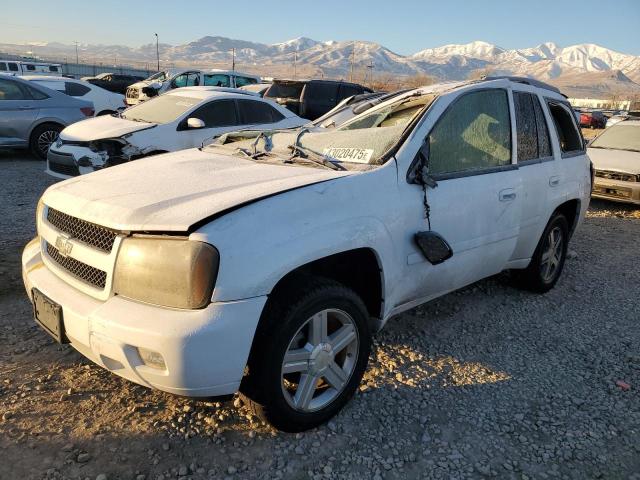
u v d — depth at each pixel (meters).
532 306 4.66
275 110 9.34
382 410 3.03
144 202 2.57
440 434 2.86
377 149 3.21
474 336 4.01
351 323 2.82
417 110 3.62
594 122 35.81
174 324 2.22
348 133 3.59
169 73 20.42
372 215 2.86
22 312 3.92
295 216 2.53
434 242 3.11
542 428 2.97
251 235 2.35
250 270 2.31
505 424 2.98
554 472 2.64
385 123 3.77
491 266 3.90
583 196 5.00
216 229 2.30
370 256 2.92
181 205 2.49
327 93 14.23
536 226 4.30
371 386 3.25
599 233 7.61
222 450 2.62
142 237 2.38
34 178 8.88
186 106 8.34
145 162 3.54
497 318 4.36
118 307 2.36
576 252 6.51
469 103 3.67
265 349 2.45
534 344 3.96
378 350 3.69
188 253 2.25
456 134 3.52
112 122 8.20
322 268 2.99
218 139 4.39
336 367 2.80
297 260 2.45
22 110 10.25
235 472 2.49
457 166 3.51
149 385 2.37
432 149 3.33
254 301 2.32
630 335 4.22
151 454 2.56
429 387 3.29
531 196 4.11
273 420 2.60
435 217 3.25
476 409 3.10
